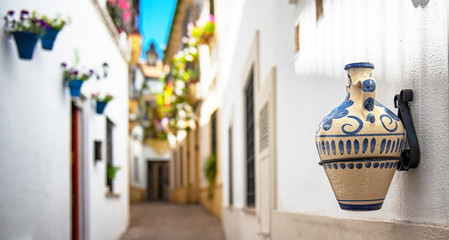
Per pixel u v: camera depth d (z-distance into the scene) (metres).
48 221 4.36
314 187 2.91
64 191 4.93
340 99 2.40
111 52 8.28
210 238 9.36
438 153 1.49
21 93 3.72
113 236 8.33
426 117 1.57
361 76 1.70
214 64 12.38
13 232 3.49
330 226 2.48
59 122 4.76
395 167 1.62
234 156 8.30
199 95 15.73
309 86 3.04
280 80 4.07
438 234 1.41
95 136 6.71
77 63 5.30
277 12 4.20
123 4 9.16
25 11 3.47
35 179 4.01
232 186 8.70
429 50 1.54
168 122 17.81
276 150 4.25
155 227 10.81
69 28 5.20
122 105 9.79
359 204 1.63
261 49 5.22
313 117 2.93
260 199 5.11
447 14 1.42
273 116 4.28
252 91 6.17
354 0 2.22
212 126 13.36
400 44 1.76
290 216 3.47
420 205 1.61
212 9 12.24
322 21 2.75
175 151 21.89
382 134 1.56
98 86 6.98
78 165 6.05
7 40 3.47
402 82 1.75
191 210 14.95
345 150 1.59
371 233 1.93
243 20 6.86
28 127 3.86
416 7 1.62
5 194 3.36
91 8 6.43
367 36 2.07
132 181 23.27
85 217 6.11
